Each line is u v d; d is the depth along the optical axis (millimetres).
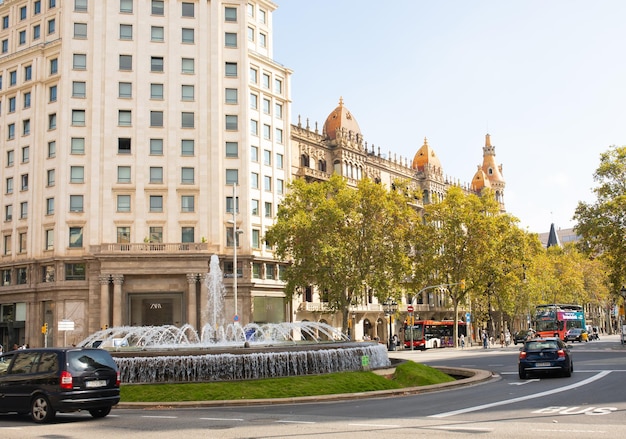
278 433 13922
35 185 76625
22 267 76688
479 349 75250
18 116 80062
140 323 69250
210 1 79625
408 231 80500
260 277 78562
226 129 78062
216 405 20625
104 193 73500
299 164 89125
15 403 17406
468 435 12875
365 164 101125
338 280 69938
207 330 65688
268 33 86625
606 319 170875
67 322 53875
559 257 128000
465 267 84250
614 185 68312
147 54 76938
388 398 21766
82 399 17062
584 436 12414
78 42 76375
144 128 75500
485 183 151750
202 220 74875
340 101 99375
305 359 26812
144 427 15641
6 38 84250
